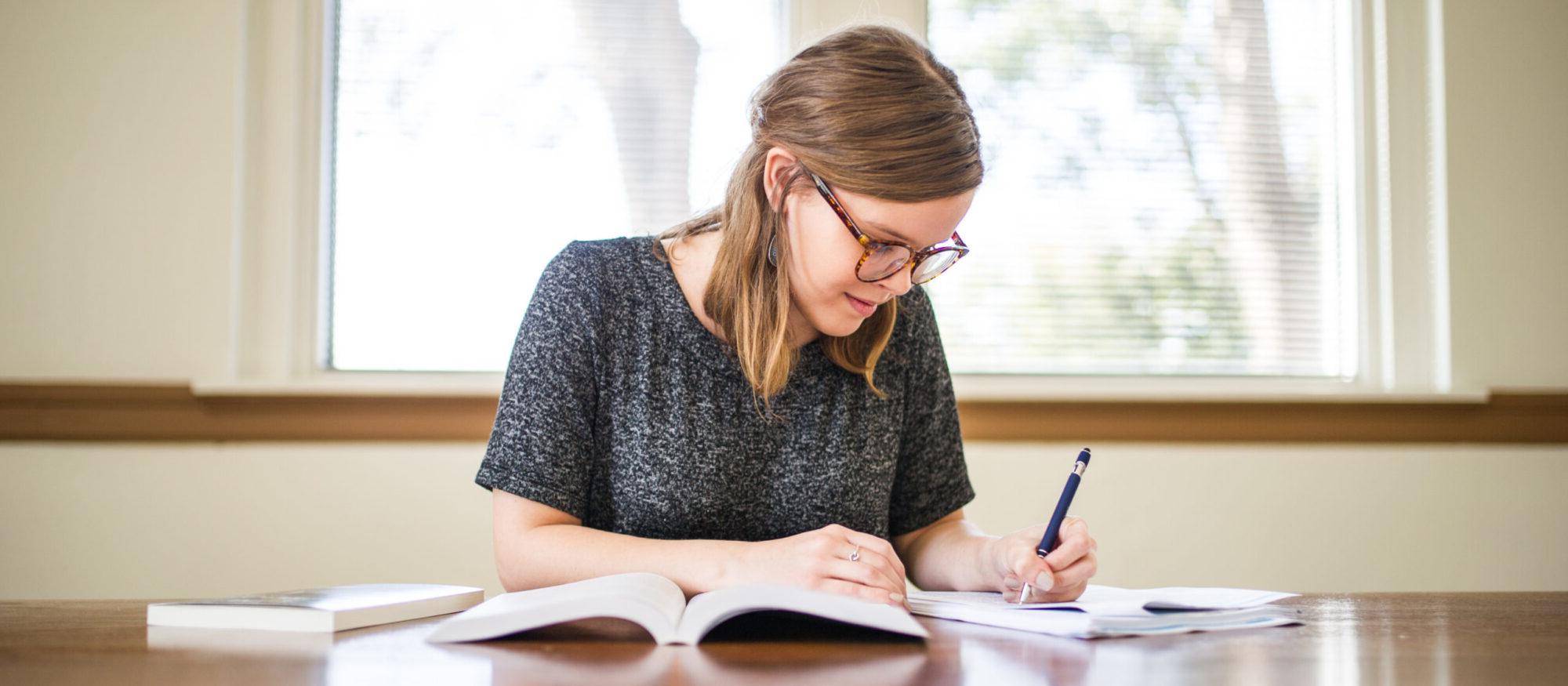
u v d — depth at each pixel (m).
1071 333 2.23
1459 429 2.16
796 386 1.24
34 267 1.97
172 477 1.94
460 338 2.14
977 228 2.23
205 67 2.03
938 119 1.04
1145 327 2.25
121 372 1.97
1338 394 2.11
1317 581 2.12
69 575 1.92
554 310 1.19
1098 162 2.27
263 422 1.96
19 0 2.00
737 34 2.21
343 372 2.11
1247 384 2.24
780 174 1.10
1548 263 2.23
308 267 2.08
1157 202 2.28
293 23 2.08
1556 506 2.16
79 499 1.93
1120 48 2.29
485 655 0.72
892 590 0.92
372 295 2.13
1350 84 2.32
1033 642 0.79
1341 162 2.32
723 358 1.21
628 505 1.18
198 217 2.01
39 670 0.66
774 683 0.62
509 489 1.11
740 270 1.15
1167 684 0.63
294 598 0.94
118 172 2.00
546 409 1.15
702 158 2.19
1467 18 2.25
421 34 2.17
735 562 0.96
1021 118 2.25
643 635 0.81
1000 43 2.26
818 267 1.08
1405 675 0.67
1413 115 2.28
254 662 0.69
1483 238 2.22
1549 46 2.26
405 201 2.15
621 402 1.19
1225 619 0.89
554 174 2.18
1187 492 2.10
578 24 2.20
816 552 0.94
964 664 0.69
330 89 2.14
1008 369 2.21
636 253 1.25
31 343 1.96
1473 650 0.78
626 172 2.18
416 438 1.98
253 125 2.06
